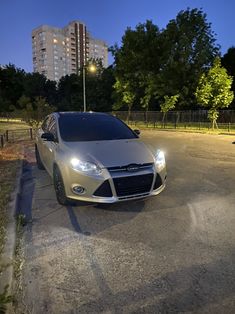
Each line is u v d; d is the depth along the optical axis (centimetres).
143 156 436
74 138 496
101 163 404
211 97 2261
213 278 275
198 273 283
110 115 616
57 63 13638
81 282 270
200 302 242
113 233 371
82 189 411
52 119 610
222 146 1311
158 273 283
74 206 465
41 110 1802
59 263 301
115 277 277
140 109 4769
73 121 551
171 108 3148
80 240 353
